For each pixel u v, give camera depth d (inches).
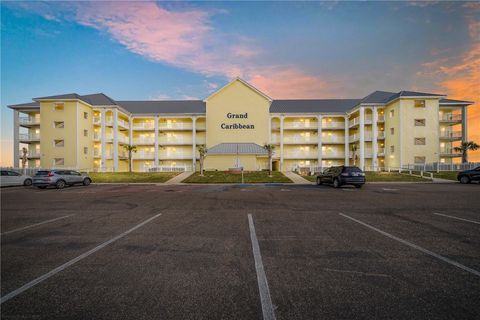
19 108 1418.6
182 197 513.7
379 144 1515.7
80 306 116.9
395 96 1396.4
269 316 108.3
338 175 725.9
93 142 1454.2
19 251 189.9
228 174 1182.9
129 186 826.2
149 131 1658.5
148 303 119.1
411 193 559.8
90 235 232.4
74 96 1348.4
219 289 131.5
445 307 113.7
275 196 520.4
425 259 170.4
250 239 217.9
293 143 1610.5
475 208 365.1
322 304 117.0
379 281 138.9
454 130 1528.1
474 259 170.1
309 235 229.1
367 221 284.8
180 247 198.1
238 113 1499.8
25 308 115.5
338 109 1647.4
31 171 1131.3
